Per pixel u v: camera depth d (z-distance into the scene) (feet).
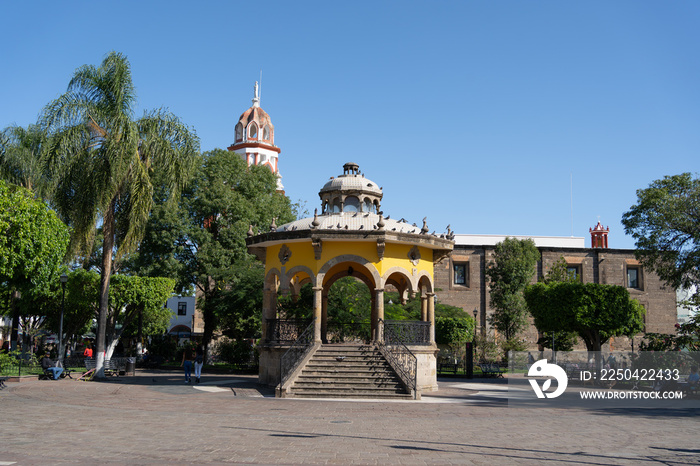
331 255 72.02
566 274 148.66
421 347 72.43
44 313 114.42
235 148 273.95
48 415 45.34
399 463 29.55
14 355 93.50
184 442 34.30
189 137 85.20
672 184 102.99
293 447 33.32
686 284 103.24
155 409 50.39
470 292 169.48
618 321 106.63
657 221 100.78
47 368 79.82
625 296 108.68
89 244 83.51
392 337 71.51
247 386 73.82
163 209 125.39
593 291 108.78
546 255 174.29
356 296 105.09
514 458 31.45
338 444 34.58
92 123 81.25
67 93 81.25
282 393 60.34
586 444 36.45
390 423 43.93
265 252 81.25
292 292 86.63
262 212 142.82
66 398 57.67
